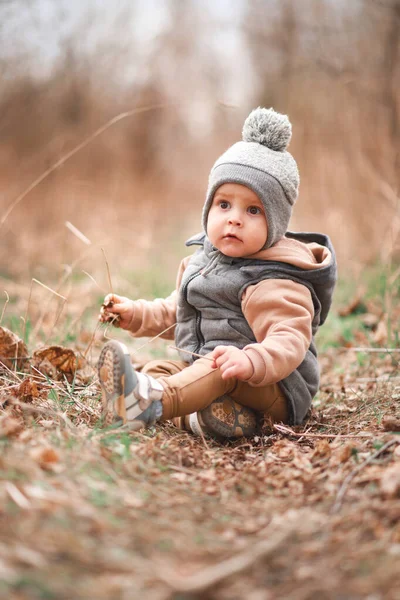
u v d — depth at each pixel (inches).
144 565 62.4
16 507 67.3
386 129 262.2
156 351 174.7
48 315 180.9
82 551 62.7
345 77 282.2
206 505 78.1
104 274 259.1
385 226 253.1
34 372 121.9
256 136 112.0
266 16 347.3
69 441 88.0
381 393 130.3
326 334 188.7
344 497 79.0
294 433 105.7
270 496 82.3
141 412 97.3
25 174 345.4
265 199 107.7
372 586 61.7
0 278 243.0
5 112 350.3
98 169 402.9
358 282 227.5
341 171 277.1
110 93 387.2
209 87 390.9
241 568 62.1
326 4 300.4
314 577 63.1
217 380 104.0
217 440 107.8
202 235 121.3
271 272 108.6
